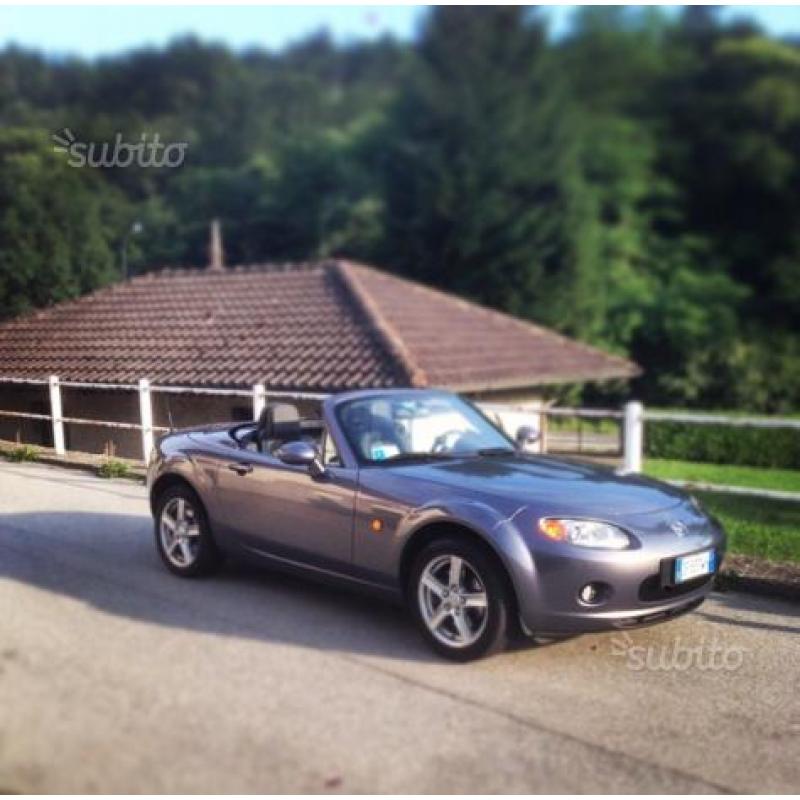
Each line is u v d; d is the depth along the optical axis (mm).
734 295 21422
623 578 4387
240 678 4312
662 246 21719
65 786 3207
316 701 4055
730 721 3990
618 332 25578
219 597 5734
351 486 5168
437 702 4090
